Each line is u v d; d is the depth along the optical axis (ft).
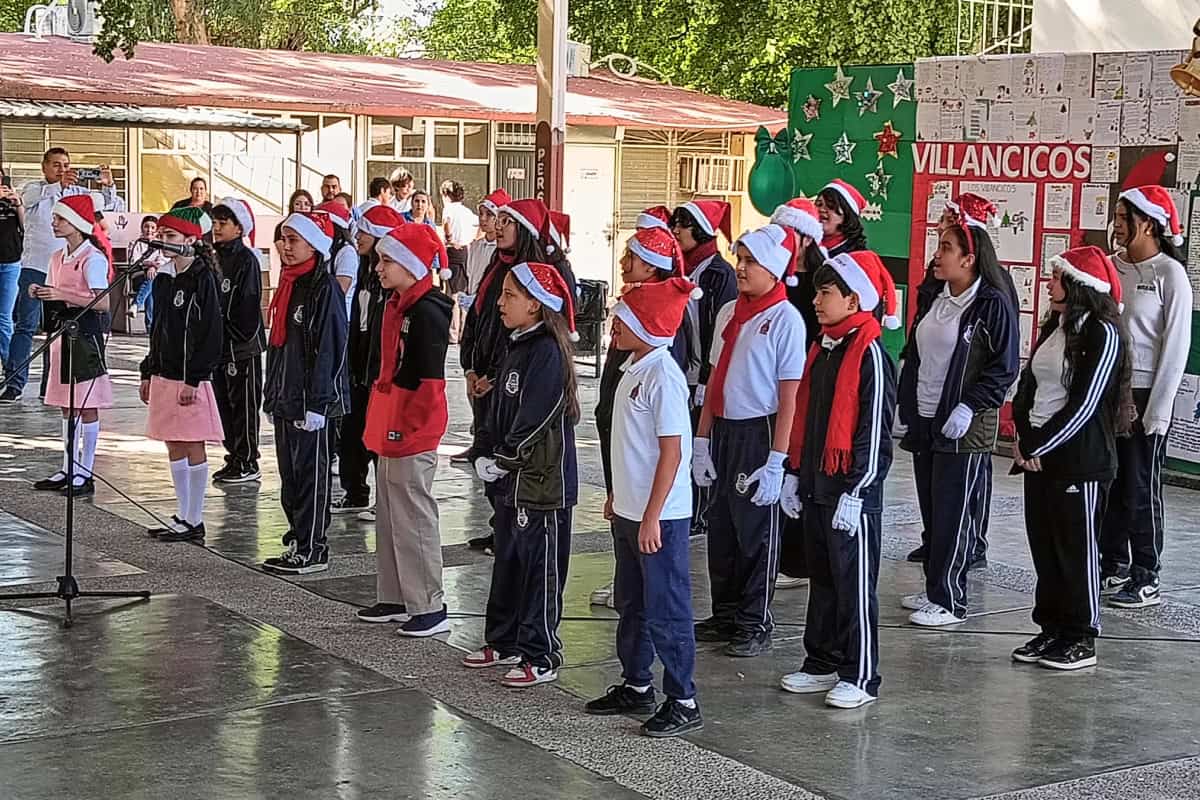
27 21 85.30
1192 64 35.17
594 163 82.12
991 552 30.22
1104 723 19.94
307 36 116.88
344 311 26.32
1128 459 25.99
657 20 93.45
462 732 18.92
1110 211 38.99
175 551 28.30
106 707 19.48
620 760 18.10
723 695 20.67
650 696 19.75
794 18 85.81
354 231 34.42
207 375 28.81
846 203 25.79
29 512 31.12
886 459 19.98
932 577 24.61
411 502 22.99
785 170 47.52
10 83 63.82
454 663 21.86
